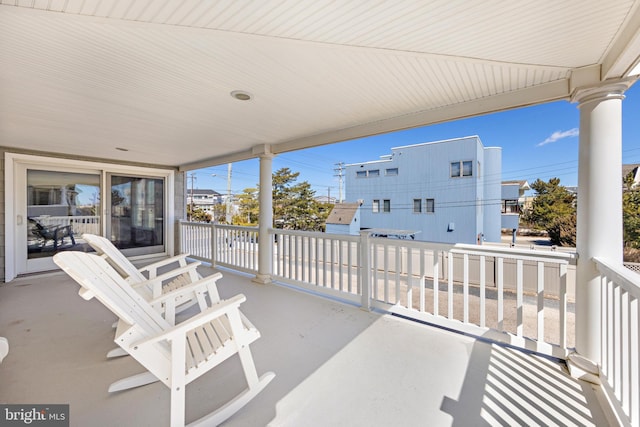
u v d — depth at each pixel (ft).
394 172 43.70
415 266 19.65
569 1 3.79
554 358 6.79
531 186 49.98
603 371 5.66
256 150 13.70
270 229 13.71
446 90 7.29
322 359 6.88
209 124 10.28
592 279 5.92
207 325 6.20
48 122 9.98
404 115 9.30
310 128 10.83
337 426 4.83
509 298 13.87
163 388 5.90
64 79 6.68
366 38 4.88
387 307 9.80
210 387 5.85
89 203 16.62
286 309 10.20
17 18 4.32
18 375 6.22
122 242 17.99
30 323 8.97
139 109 8.76
